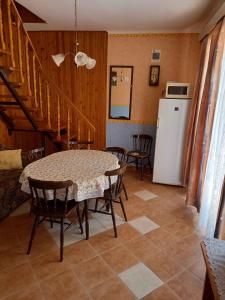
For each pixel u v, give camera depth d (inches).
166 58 165.8
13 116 164.6
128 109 180.4
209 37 118.3
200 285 73.1
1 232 98.6
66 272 76.9
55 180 84.0
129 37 167.0
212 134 100.9
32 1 112.5
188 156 139.9
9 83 123.3
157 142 150.6
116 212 117.4
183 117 142.8
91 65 106.5
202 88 125.1
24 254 85.2
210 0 105.3
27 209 118.0
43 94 175.9
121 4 114.5
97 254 86.1
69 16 135.2
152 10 121.6
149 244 92.8
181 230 103.2
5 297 67.1
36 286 71.1
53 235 97.3
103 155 116.9
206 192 101.1
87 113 183.5
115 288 71.1
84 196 85.4
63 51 174.6
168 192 143.8
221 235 81.2
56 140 158.4
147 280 74.5
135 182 159.3
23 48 156.9
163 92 164.2
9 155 128.9
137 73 172.4
